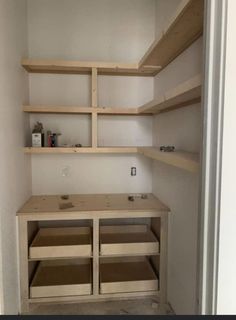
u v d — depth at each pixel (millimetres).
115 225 2686
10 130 1931
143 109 2291
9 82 1917
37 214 2111
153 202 2441
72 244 2301
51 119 2650
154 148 2201
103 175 2770
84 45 2648
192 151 1765
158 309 2209
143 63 2254
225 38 762
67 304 2232
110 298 2256
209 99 820
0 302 1671
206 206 845
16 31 2123
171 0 2176
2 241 1718
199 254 889
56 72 2596
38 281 2295
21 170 2254
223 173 788
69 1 2605
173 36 1646
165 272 2264
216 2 786
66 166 2711
